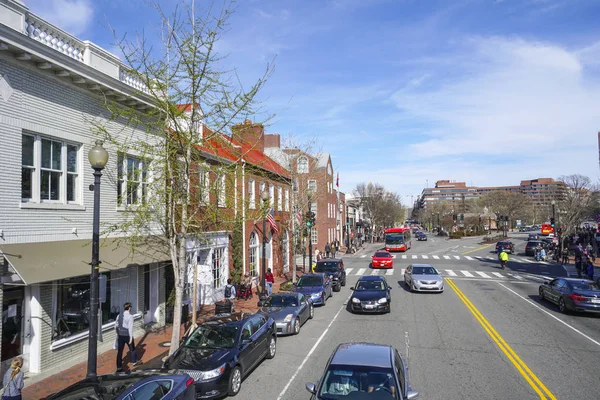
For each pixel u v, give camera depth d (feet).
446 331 48.60
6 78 34.53
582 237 164.04
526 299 69.82
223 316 38.37
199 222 48.70
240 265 78.89
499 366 36.09
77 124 41.98
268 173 97.19
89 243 41.75
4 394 26.66
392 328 50.42
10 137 34.73
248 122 46.32
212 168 46.11
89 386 22.99
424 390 30.76
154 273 54.70
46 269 34.94
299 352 42.09
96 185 29.60
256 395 31.22
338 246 191.42
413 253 170.40
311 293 66.03
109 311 46.26
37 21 37.91
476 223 390.83
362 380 22.43
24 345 36.32
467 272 108.17
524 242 237.04
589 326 50.88
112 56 47.29
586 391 30.40
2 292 33.60
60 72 39.09
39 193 37.81
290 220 102.17
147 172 52.01
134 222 41.73
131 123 49.19
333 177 196.24
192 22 39.93
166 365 32.19
